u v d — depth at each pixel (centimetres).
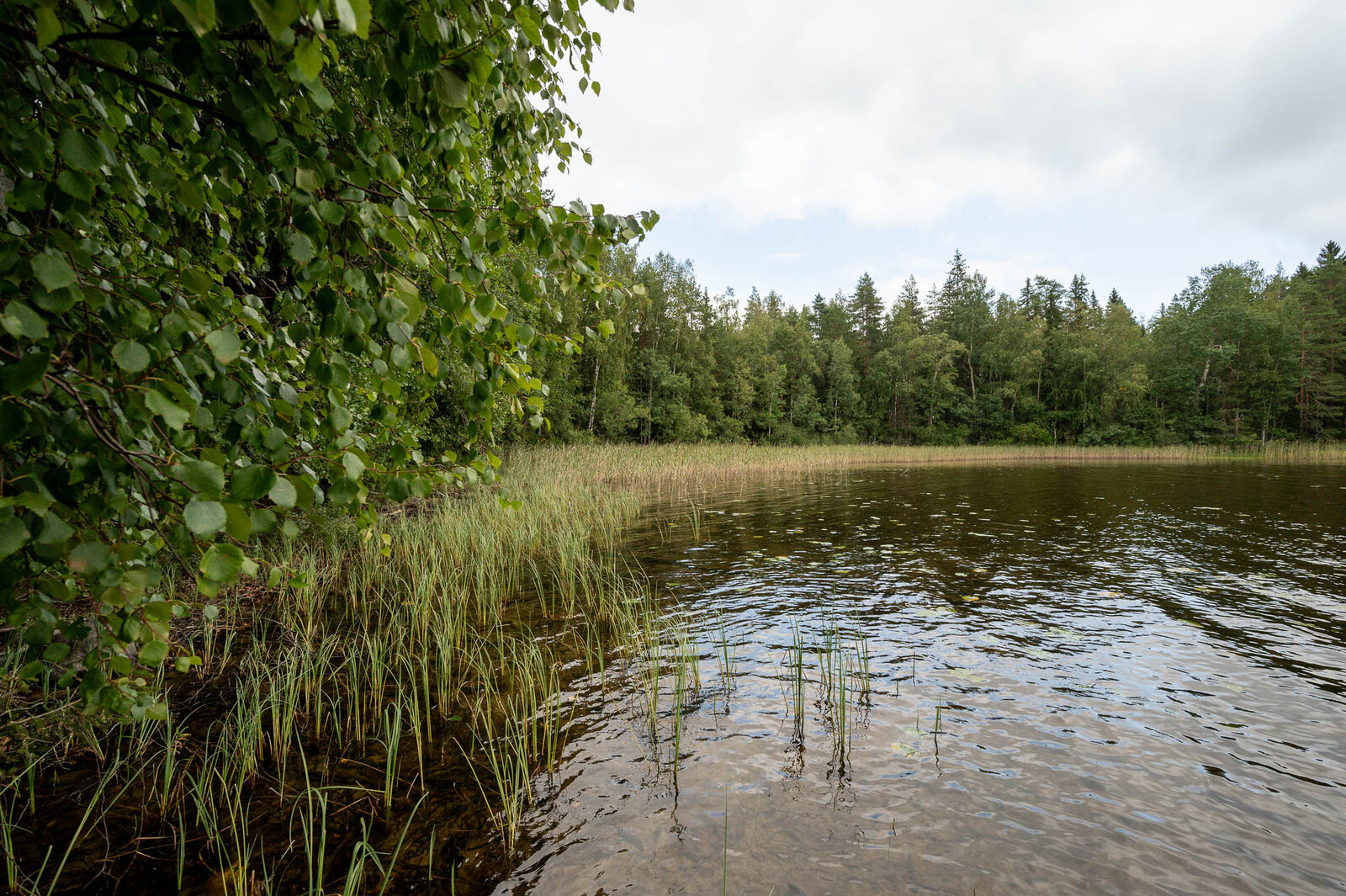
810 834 283
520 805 304
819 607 627
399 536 870
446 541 827
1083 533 1024
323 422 181
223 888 246
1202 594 668
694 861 265
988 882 254
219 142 155
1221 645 520
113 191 173
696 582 720
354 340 168
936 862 265
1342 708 409
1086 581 721
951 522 1154
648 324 4419
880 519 1188
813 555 863
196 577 130
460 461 219
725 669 470
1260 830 289
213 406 163
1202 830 287
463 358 221
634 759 346
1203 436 4784
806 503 1445
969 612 610
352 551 791
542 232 204
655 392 4322
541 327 1241
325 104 140
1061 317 6944
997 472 2591
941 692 435
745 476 2273
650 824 290
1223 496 1545
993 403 5766
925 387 5894
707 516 1233
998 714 402
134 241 223
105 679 164
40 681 336
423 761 345
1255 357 4822
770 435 5212
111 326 146
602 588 684
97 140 130
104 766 326
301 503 142
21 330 108
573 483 1569
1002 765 342
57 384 121
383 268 176
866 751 355
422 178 230
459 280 205
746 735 373
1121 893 248
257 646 473
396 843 276
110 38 127
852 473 2509
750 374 4997
